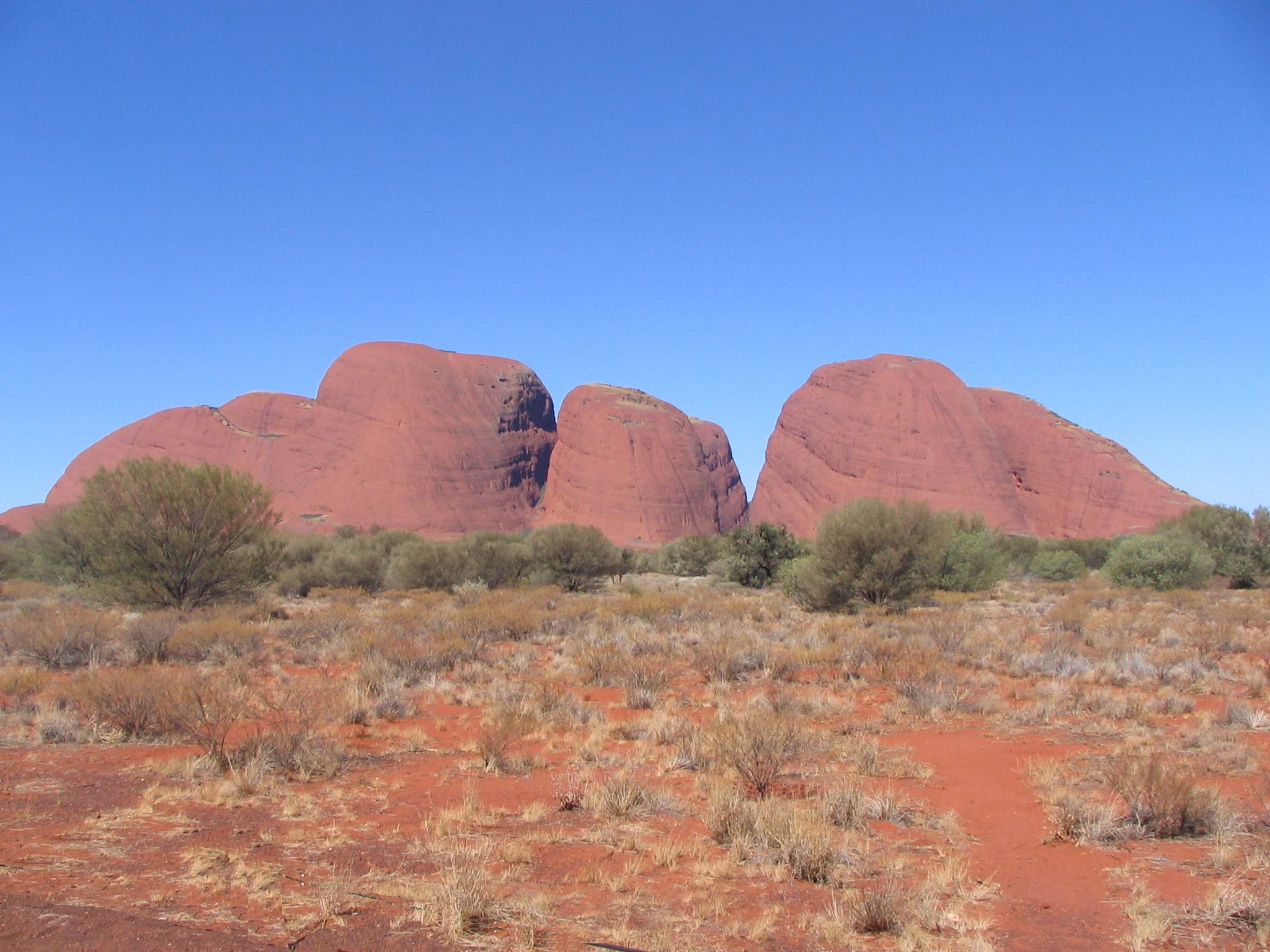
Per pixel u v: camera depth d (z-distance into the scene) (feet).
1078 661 51.93
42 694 42.22
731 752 28.53
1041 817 25.23
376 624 72.95
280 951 14.69
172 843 21.26
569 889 18.99
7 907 15.65
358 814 24.57
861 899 17.99
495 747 31.01
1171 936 16.83
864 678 49.70
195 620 68.64
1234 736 34.01
